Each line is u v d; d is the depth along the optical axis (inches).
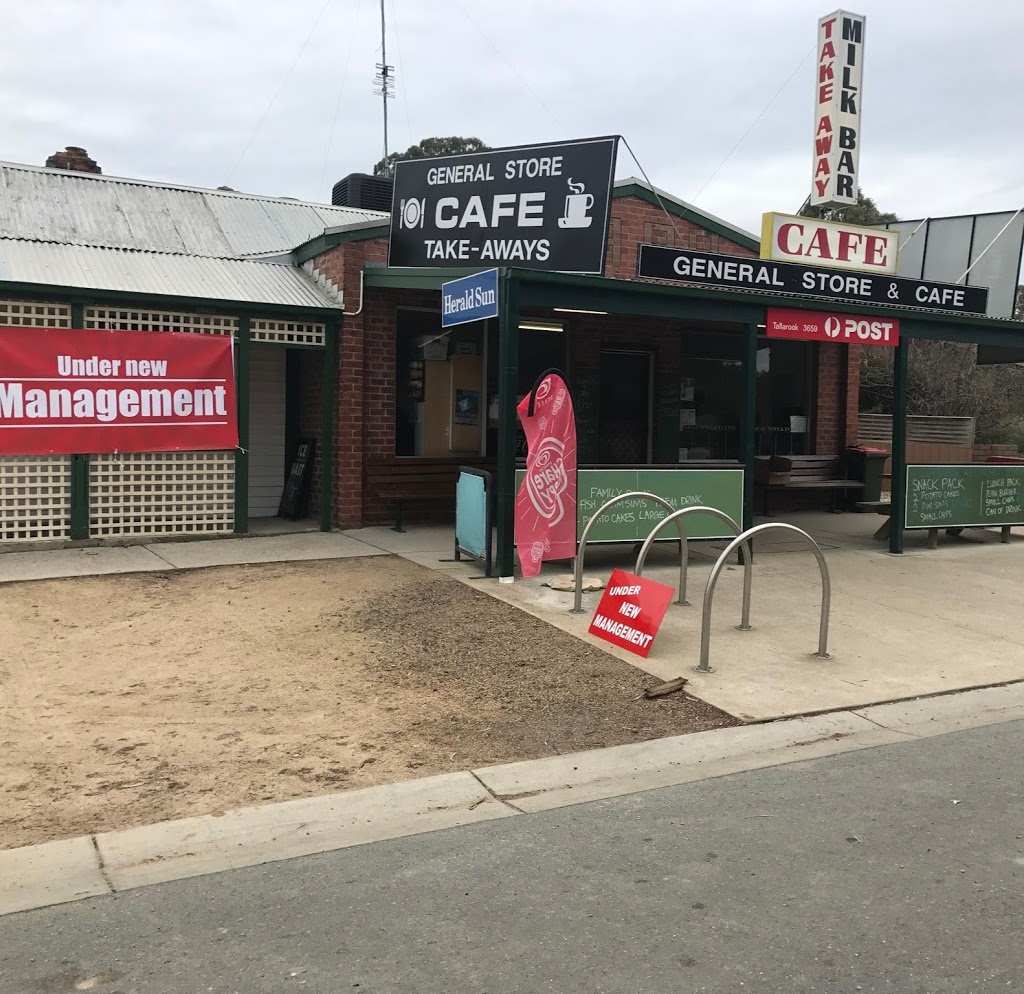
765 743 204.1
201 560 372.8
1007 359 506.6
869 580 368.2
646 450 536.7
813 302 397.4
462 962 121.3
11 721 209.0
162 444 401.1
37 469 382.9
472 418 484.1
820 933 128.5
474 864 148.4
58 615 293.3
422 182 426.3
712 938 127.2
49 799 170.2
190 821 162.4
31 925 129.8
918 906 135.9
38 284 373.7
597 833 159.9
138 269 422.0
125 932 128.0
